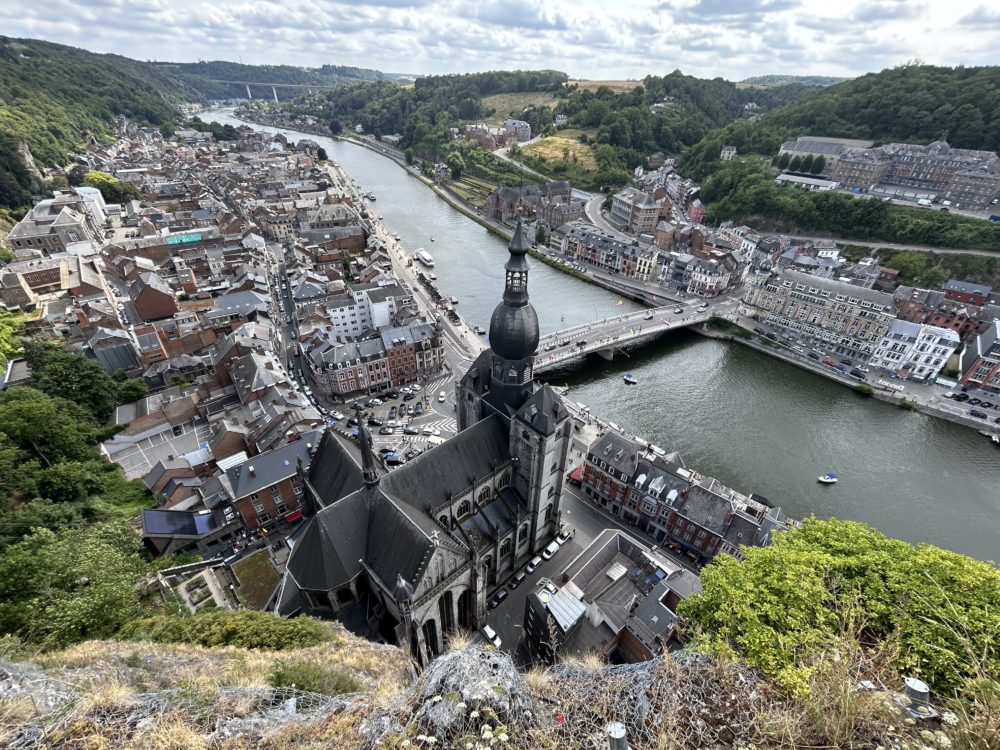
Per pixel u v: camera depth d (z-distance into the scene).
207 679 27.77
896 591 26.80
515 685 19.25
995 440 117.88
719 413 127.94
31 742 20.33
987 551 90.75
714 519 79.94
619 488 90.88
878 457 113.19
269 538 84.31
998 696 16.86
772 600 26.86
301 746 19.41
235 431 96.25
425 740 17.72
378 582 54.06
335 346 124.69
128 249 193.75
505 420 72.56
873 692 17.80
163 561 69.50
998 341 128.38
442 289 195.12
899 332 140.25
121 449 100.25
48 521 65.44
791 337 163.12
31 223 190.62
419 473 64.25
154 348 125.75
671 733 17.25
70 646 37.12
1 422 80.44
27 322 138.38
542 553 82.12
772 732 17.20
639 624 61.38
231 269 195.88
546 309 184.38
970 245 182.38
